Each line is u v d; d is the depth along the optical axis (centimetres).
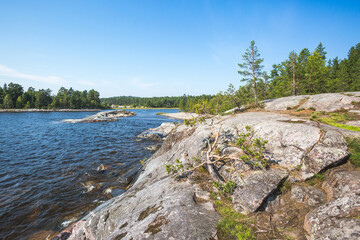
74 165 1750
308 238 487
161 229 542
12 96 11375
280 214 595
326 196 613
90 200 1162
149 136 3098
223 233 527
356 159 695
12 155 2027
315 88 3803
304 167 740
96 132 3581
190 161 1062
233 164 861
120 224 683
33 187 1316
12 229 907
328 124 1059
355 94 1655
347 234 408
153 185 917
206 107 1220
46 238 851
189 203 648
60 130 3738
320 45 4934
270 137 958
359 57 5178
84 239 742
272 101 2153
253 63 2338
